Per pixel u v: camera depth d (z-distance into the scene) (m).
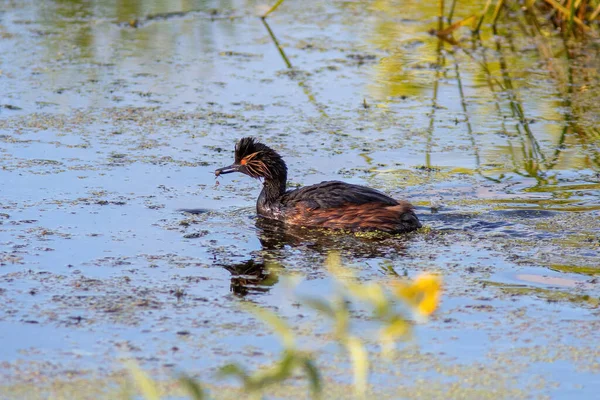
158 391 8.47
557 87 20.78
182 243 12.52
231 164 15.62
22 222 13.02
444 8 28.03
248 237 12.92
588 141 17.30
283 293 10.78
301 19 27.03
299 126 18.09
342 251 12.37
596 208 13.84
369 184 15.04
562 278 11.22
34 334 9.62
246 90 20.36
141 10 27.62
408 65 22.53
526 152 16.70
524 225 13.19
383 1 29.12
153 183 14.96
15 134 17.12
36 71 21.36
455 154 16.61
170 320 10.02
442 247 12.45
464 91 20.50
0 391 8.48
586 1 25.78
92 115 18.38
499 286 10.98
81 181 14.88
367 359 9.16
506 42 24.58
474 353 9.28
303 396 8.47
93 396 8.41
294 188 14.73
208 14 27.42
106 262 11.66
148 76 21.25
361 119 18.56
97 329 9.77
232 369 6.66
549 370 8.93
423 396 8.45
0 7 27.61
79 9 27.61
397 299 10.48
